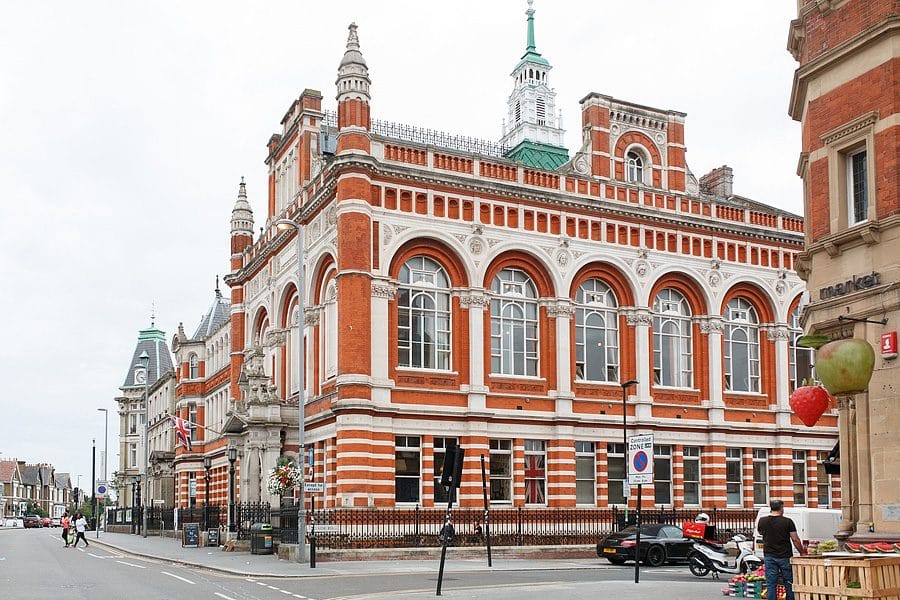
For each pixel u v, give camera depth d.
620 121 50.81
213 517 60.31
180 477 78.62
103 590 26.81
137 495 93.94
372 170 43.12
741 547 30.02
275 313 53.56
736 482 51.06
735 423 50.84
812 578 15.69
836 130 20.17
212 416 76.12
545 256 47.00
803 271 21.56
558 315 47.00
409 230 43.94
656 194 50.59
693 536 32.22
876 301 18.88
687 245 51.16
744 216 52.97
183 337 82.56
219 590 26.48
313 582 29.17
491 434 44.62
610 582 26.89
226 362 72.12
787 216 54.34
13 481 196.62
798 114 23.09
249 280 60.50
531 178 47.31
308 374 47.84
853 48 19.78
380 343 42.59
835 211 20.16
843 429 19.62
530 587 25.77
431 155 44.94
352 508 40.22
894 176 18.77
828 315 20.05
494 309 46.19
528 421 45.62
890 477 18.39
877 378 18.78
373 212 43.19
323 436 45.09
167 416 95.44
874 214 19.16
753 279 52.72
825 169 20.55
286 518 40.72
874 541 18.20
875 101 19.39
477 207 45.69
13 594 25.73
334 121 55.84
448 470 25.53
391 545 39.84
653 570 34.38
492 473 44.75
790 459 52.16
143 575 32.72
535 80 68.12
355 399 41.16
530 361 46.84
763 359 52.88
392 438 42.25
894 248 18.72
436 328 44.72
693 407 50.22
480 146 57.09
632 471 25.88
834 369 17.72
